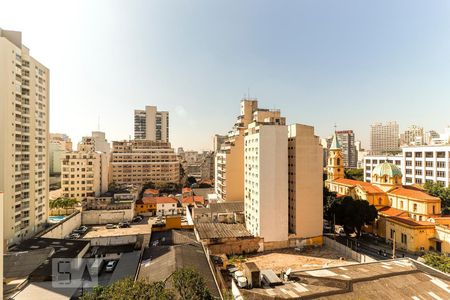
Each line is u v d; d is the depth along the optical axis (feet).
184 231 223.71
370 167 455.22
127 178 508.12
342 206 236.02
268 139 220.23
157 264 140.05
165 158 531.50
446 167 327.06
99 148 586.86
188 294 87.81
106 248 195.62
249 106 322.55
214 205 265.75
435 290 96.84
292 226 231.71
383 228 234.17
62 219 263.49
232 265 178.50
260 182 218.18
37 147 231.91
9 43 194.39
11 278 141.38
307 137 231.09
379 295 93.04
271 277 105.70
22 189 211.41
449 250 188.14
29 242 194.39
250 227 235.81
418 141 599.57
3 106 190.19
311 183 230.07
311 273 109.91
